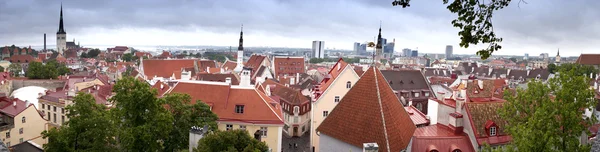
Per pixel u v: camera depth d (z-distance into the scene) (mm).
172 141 53875
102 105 58250
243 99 68562
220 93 69500
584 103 36625
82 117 51625
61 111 97062
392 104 50312
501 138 53031
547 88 40625
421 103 109688
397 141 45125
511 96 44438
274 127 66188
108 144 54938
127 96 51938
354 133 47594
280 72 191625
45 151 53312
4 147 28344
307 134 97000
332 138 50156
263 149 39031
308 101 99812
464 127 54750
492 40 21141
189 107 55938
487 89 79312
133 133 49188
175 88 71812
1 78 152875
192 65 189625
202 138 39688
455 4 21094
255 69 194500
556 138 35281
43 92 119188
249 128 66188
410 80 113125
